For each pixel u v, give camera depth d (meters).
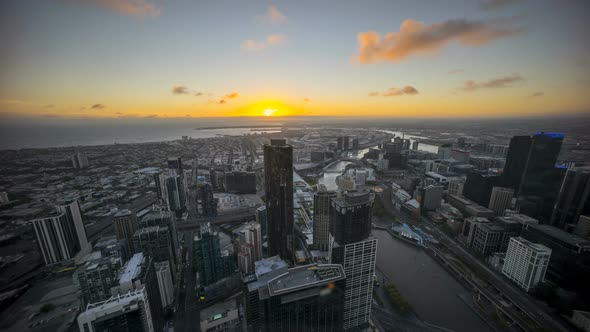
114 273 176.88
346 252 177.25
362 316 192.62
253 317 150.50
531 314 199.50
